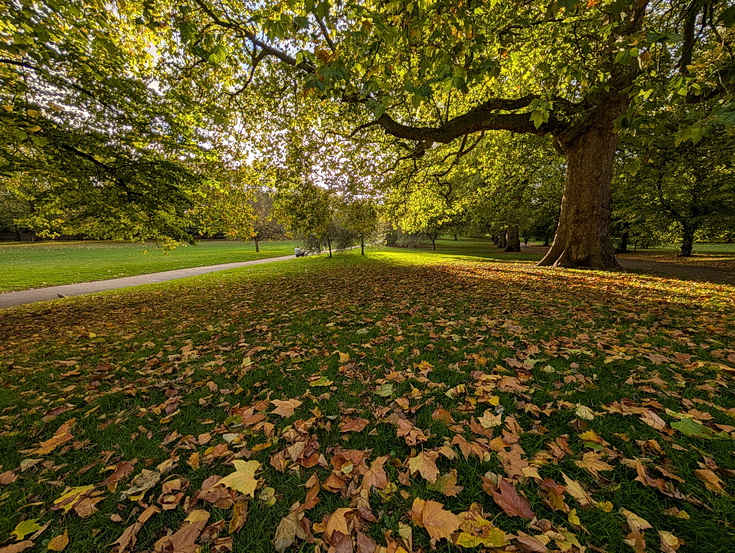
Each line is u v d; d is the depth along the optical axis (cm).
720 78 252
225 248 4653
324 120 1058
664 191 1503
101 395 272
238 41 760
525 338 351
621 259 1681
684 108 517
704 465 157
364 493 147
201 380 290
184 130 848
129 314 659
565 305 497
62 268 1902
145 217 938
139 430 216
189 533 132
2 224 4797
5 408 259
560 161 1628
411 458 166
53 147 673
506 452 171
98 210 830
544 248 3394
